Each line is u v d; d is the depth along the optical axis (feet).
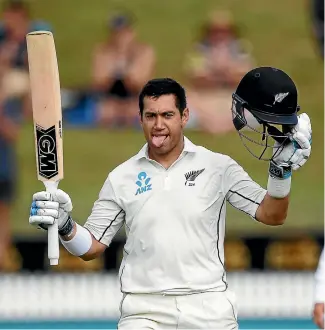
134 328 61.57
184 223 61.36
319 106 141.49
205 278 61.36
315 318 66.44
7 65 131.95
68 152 136.05
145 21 140.15
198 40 139.85
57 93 62.44
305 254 122.72
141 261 61.82
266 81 59.11
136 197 62.18
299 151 59.26
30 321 116.67
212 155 63.31
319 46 143.02
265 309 117.70
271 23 142.82
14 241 122.72
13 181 130.11
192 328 61.11
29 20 138.21
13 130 131.13
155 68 139.33
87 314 116.98
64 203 60.95
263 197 62.59
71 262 119.75
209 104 136.26
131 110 138.10
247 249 122.11
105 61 139.13
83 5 140.15
